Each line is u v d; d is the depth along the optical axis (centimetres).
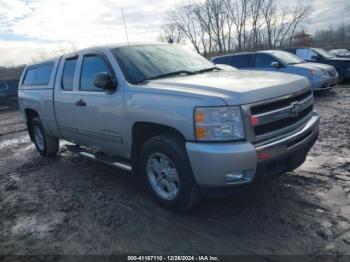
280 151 338
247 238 325
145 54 458
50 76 579
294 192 410
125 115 404
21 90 694
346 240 308
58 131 584
